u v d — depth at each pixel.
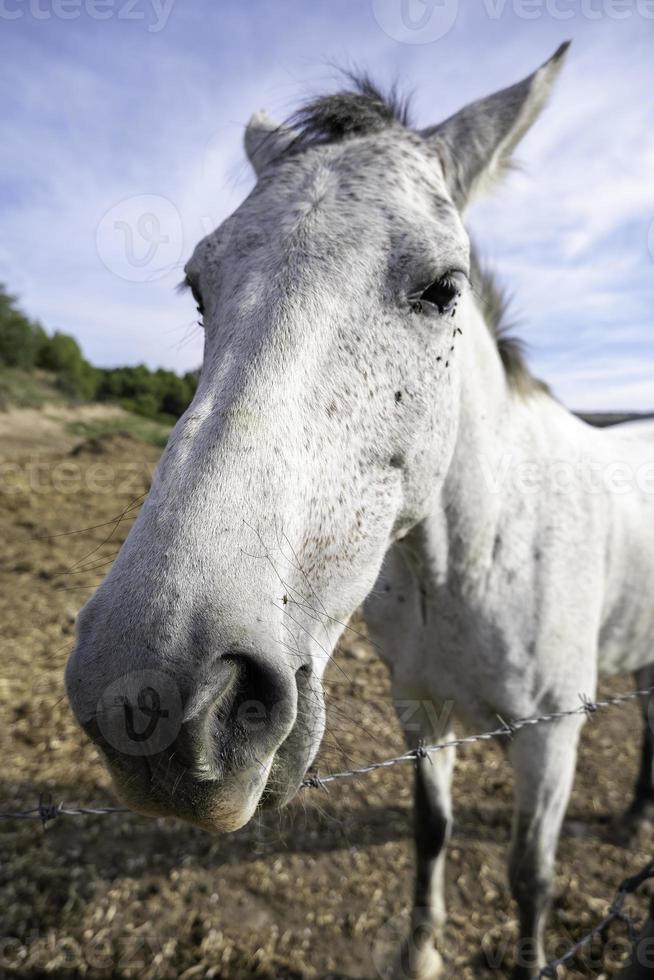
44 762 3.29
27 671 4.18
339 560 1.20
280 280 1.17
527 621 1.87
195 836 2.81
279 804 1.06
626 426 3.17
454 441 1.57
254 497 0.97
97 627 0.88
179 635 0.85
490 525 1.82
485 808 3.00
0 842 2.75
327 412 1.14
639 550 2.28
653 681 2.84
